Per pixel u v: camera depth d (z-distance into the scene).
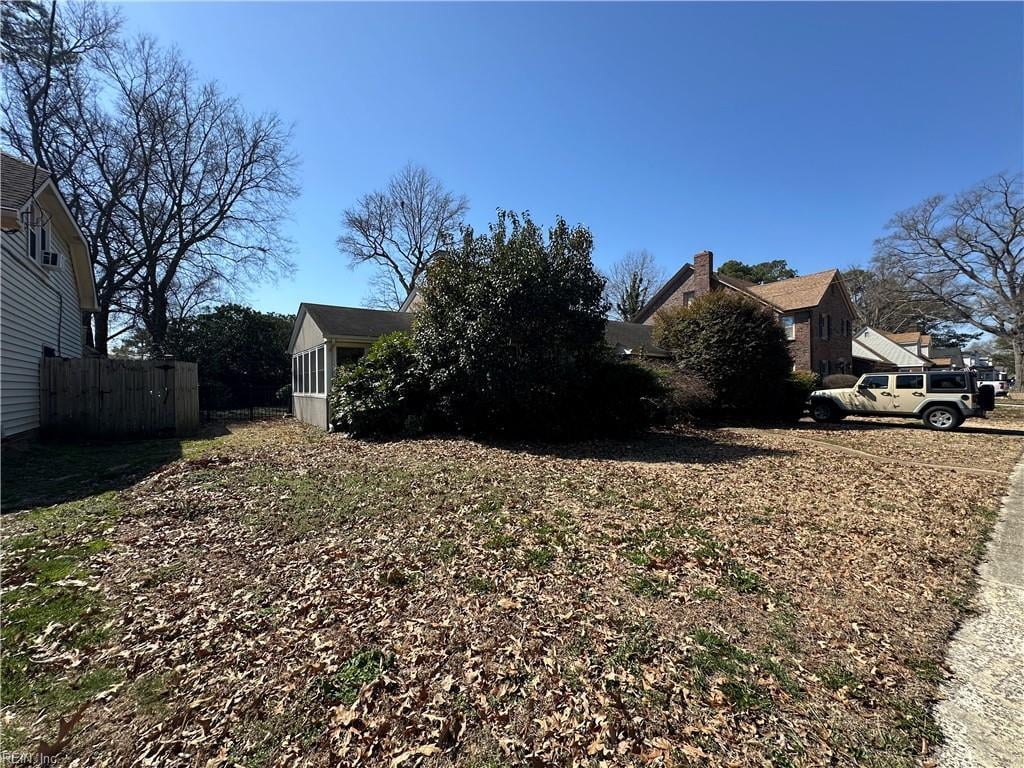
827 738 2.14
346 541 4.38
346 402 11.47
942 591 3.58
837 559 4.14
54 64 18.08
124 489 6.12
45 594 3.33
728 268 48.81
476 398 10.87
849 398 15.29
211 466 7.53
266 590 3.44
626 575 3.75
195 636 2.85
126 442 10.57
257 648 2.75
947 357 54.66
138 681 2.45
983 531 4.92
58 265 10.90
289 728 2.16
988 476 7.46
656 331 17.81
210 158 22.72
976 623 3.15
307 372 16.08
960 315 35.69
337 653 2.71
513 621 3.07
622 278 42.81
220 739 2.09
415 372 11.37
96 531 4.56
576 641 2.86
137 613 3.10
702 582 3.65
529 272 10.18
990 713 2.32
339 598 3.33
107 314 21.16
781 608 3.28
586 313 10.86
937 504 5.88
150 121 20.64
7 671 2.50
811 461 8.70
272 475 6.88
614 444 10.70
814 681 2.52
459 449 9.54
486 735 2.15
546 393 10.75
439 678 2.52
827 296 26.22
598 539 4.49
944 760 2.03
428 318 11.14
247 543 4.30
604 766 1.98
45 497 5.75
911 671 2.63
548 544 4.35
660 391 12.40
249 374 22.55
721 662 2.67
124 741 2.07
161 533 4.52
